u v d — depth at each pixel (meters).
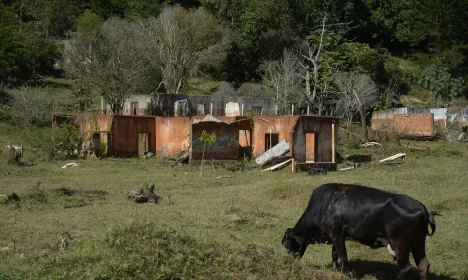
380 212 8.84
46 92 48.12
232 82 64.81
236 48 65.50
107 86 43.88
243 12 66.56
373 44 75.62
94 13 64.00
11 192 19.58
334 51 59.97
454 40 69.56
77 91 45.97
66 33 63.50
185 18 58.25
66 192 19.50
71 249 10.88
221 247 9.69
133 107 47.00
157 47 54.06
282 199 18.20
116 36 46.59
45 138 32.91
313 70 58.22
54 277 8.46
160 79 55.75
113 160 32.28
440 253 11.84
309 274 8.95
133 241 9.41
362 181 21.42
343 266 9.26
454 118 54.56
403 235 8.68
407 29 75.94
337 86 57.38
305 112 53.88
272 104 49.16
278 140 32.19
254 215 15.05
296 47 61.91
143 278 8.31
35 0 66.50
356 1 73.12
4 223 13.96
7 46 51.06
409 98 66.75
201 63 60.28
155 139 35.53
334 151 31.59
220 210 16.14
